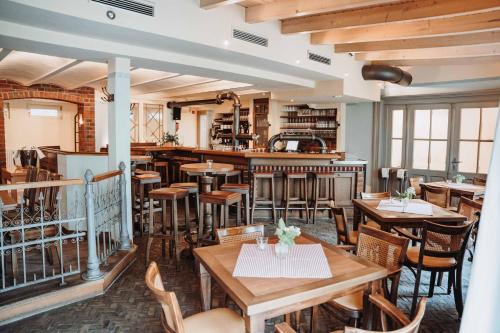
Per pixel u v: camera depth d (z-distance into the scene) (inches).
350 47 237.3
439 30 179.3
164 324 71.6
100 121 364.5
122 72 170.4
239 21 181.0
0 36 132.0
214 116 460.1
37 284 125.5
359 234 104.1
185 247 179.2
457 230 108.4
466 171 295.1
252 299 63.9
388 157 337.4
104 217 170.9
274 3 171.0
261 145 370.3
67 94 333.7
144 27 143.3
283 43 206.8
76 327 108.9
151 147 318.3
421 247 113.5
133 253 164.6
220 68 205.3
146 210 214.4
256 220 244.4
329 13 184.5
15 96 305.1
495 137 43.8
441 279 140.7
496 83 259.9
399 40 218.1
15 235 129.1
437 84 274.8
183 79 287.4
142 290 134.3
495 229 43.2
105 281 133.0
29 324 110.1
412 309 116.6
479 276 44.2
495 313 43.4
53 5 119.3
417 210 141.9
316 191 240.4
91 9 128.4
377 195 171.6
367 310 79.0
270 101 354.3
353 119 349.4
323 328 109.2
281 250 83.5
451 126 300.5
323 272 76.4
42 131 411.8
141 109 404.8
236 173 229.5
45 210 144.7
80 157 186.7
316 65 231.0
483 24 167.5
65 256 157.8
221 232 103.3
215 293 129.9
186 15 157.5
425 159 317.4
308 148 349.4
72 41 148.7
